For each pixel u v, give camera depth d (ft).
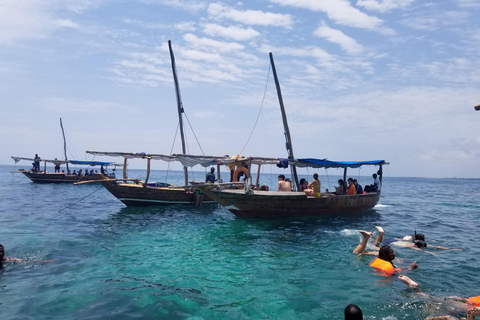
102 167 139.33
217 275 27.32
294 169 63.36
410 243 39.45
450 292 23.85
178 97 82.12
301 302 21.88
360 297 22.75
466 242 41.73
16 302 21.16
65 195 97.96
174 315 19.67
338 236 43.19
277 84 66.39
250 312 20.34
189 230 46.42
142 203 68.13
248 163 62.95
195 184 52.13
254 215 53.88
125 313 19.77
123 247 36.29
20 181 164.55
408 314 20.10
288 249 36.22
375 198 71.36
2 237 39.52
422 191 179.32
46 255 32.12
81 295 22.47
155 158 67.72
